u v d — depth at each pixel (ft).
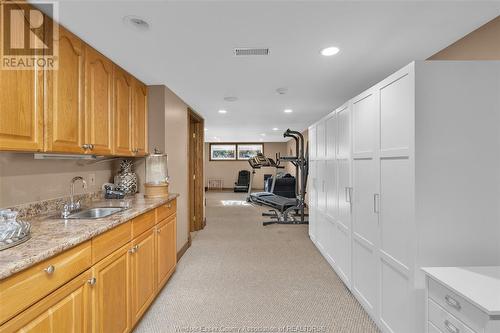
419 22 5.64
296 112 15.31
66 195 7.06
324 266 10.18
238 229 15.87
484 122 5.12
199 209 15.75
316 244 12.33
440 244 5.11
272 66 8.15
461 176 5.11
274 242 13.24
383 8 5.14
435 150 5.08
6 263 3.08
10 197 5.42
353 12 5.27
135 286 6.16
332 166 9.78
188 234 12.51
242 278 9.12
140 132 9.17
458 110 5.09
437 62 5.06
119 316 5.45
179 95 11.33
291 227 16.35
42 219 5.51
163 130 9.78
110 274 5.13
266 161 22.94
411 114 5.13
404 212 5.38
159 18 5.38
